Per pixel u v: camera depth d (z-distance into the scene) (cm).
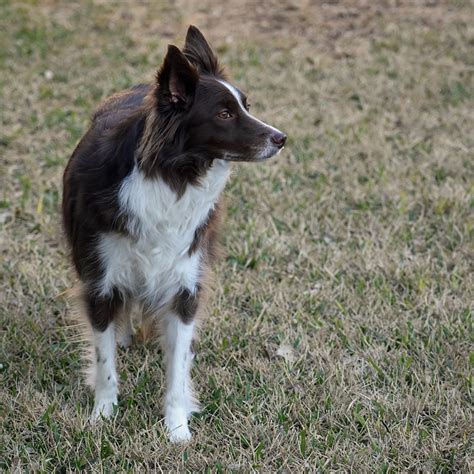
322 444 580
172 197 549
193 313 612
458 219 892
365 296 764
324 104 1229
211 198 573
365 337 699
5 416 604
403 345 696
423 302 750
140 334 705
